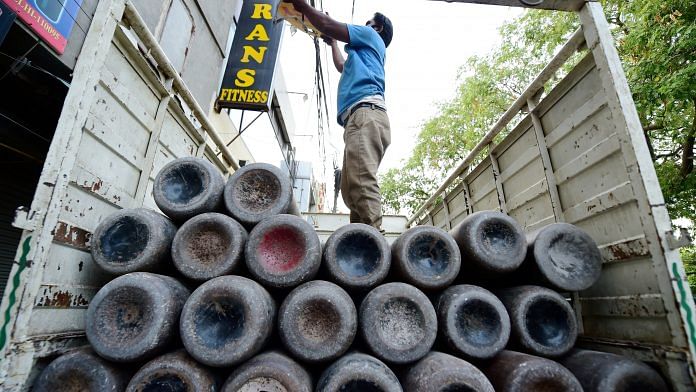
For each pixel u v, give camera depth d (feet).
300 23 11.28
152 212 5.94
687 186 20.45
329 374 4.75
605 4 21.13
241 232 5.83
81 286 5.65
